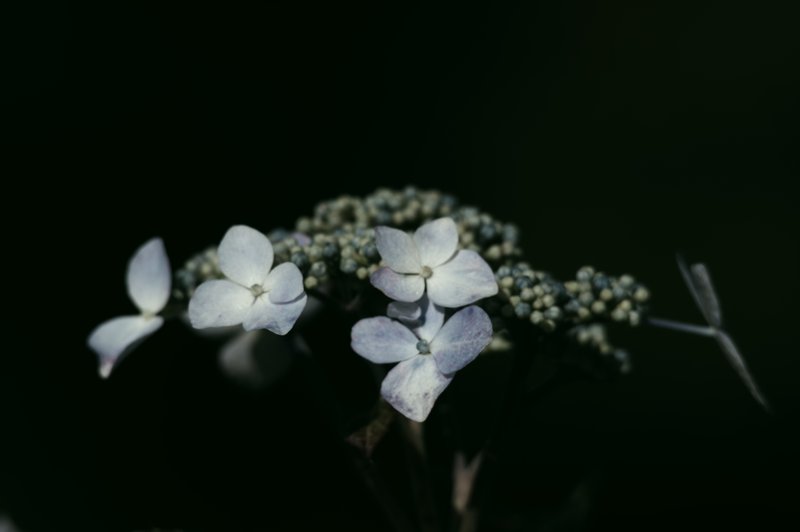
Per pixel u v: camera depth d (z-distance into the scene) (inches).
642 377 26.2
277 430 22.6
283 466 22.3
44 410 23.9
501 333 13.8
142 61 29.5
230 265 12.1
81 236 27.7
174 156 29.0
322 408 14.1
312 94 30.6
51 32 29.3
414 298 11.6
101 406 23.9
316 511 21.9
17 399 24.1
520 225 29.7
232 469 22.4
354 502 21.6
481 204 30.2
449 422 14.2
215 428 22.8
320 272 12.6
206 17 30.3
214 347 23.1
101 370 12.7
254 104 30.0
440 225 12.0
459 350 11.3
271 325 11.5
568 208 29.9
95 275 27.5
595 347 13.7
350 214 14.8
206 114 29.6
